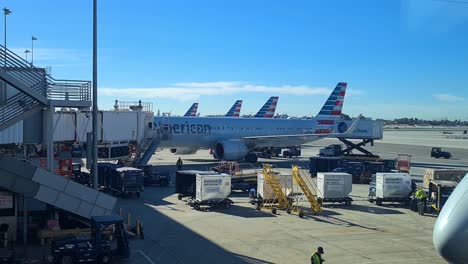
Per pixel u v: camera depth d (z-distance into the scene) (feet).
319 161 185.26
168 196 132.36
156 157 259.39
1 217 82.69
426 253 77.77
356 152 337.72
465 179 43.37
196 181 115.65
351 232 92.73
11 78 82.58
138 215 105.81
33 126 107.76
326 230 94.17
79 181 144.25
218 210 113.60
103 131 161.58
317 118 262.26
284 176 117.70
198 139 209.97
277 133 241.14
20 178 78.54
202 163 222.69
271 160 253.65
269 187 115.65
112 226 84.28
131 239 84.58
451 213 39.09
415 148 405.39
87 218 84.89
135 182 127.34
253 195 123.24
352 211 116.57
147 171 159.12
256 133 232.94
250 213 110.52
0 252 71.77
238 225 97.14
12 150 116.78
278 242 83.71
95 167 97.86
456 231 37.40
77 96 95.35
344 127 271.69
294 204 122.83
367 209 119.75
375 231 94.02
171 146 202.90
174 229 92.68
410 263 71.97
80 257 68.90
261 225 97.60
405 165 197.06
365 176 176.76
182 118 206.69
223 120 220.02
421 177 189.67
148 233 89.25
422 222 103.86
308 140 238.68
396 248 80.79
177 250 77.71
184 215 106.42
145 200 125.39
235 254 75.72
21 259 72.02
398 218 108.27
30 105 92.07
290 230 93.50
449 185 114.01
